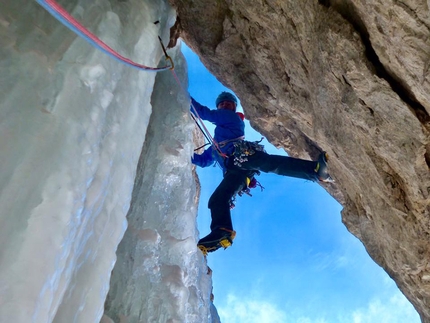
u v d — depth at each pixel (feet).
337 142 12.94
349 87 10.89
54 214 5.18
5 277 4.38
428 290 13.70
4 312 4.22
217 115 15.43
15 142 5.25
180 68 14.97
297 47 12.48
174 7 14.88
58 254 5.07
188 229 12.60
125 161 8.02
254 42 14.33
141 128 9.04
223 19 14.83
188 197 12.98
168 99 13.65
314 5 10.63
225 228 13.42
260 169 14.64
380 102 10.18
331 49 10.37
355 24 9.87
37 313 4.58
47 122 5.77
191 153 13.62
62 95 6.22
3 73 5.69
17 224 4.75
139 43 9.72
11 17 6.45
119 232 7.42
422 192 11.12
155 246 11.37
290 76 14.08
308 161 14.23
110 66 7.85
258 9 12.70
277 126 18.06
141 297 10.61
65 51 6.78
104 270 6.70
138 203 12.00
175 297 11.02
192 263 12.70
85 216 6.14
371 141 11.34
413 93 9.46
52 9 4.45
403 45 8.36
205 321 12.85
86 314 6.07
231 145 15.01
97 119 6.79
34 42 6.42
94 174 6.52
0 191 4.79
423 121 9.77
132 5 10.32
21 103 5.63
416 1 7.47
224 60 15.93
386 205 13.15
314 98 12.98
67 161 5.75
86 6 8.22
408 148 10.46
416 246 12.59
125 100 8.45
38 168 5.31
